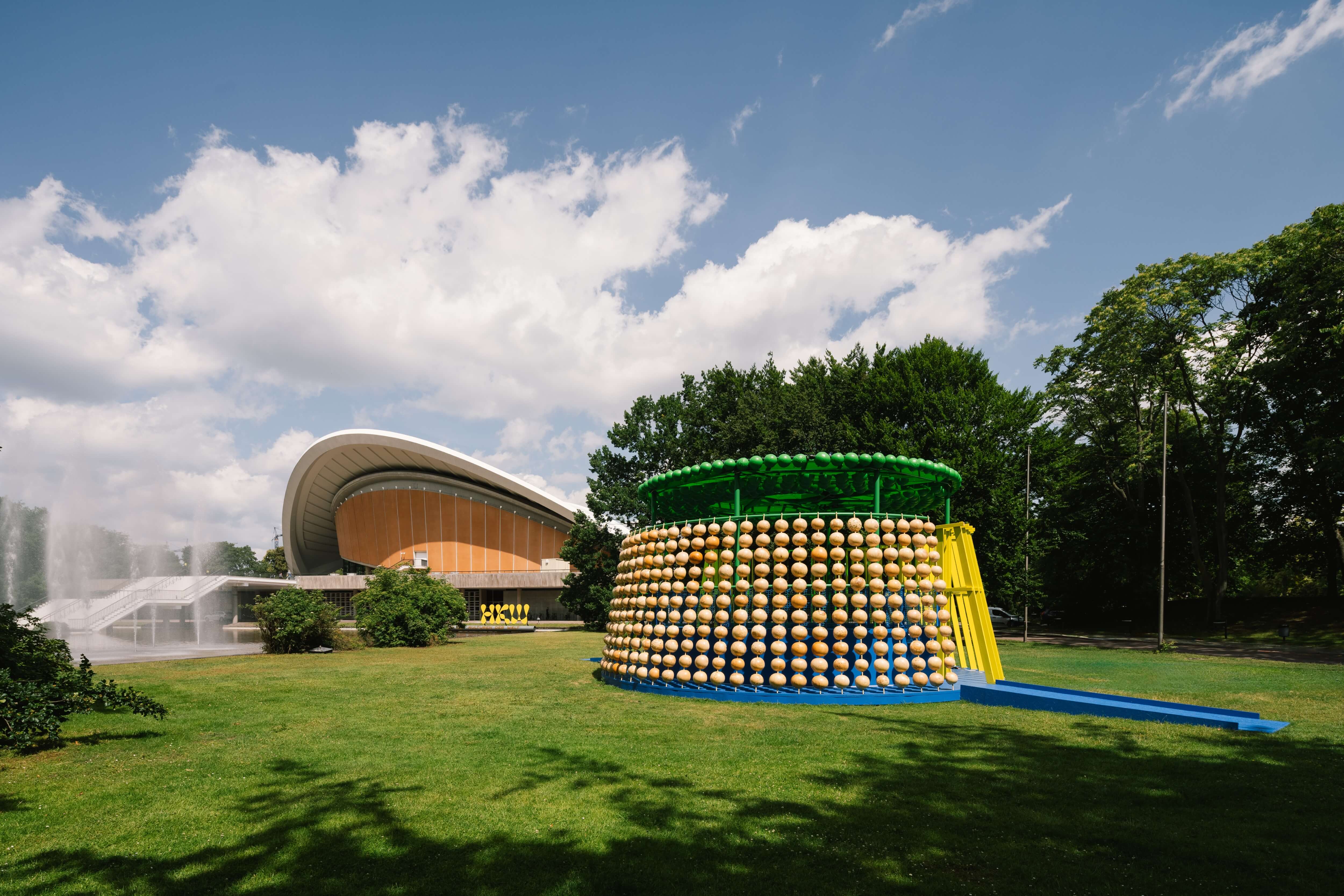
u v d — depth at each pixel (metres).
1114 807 6.71
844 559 13.53
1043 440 35.81
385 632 28.31
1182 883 5.08
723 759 8.50
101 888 5.00
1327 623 33.34
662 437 41.12
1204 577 36.97
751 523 13.96
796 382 42.38
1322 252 29.09
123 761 8.48
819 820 6.33
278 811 6.59
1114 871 5.27
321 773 7.89
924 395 33.88
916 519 14.07
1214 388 35.66
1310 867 5.34
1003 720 11.10
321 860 5.45
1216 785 7.43
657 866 5.33
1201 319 35.19
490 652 25.31
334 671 18.59
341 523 72.19
